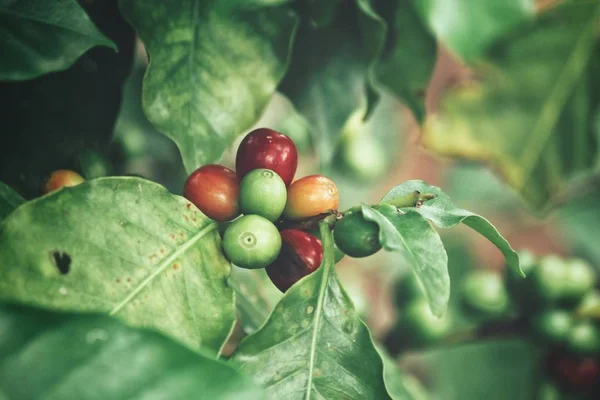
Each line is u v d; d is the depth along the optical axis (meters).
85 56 0.37
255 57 0.34
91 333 0.25
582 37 0.47
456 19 0.42
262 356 0.29
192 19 0.34
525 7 0.43
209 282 0.30
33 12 0.31
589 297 0.47
